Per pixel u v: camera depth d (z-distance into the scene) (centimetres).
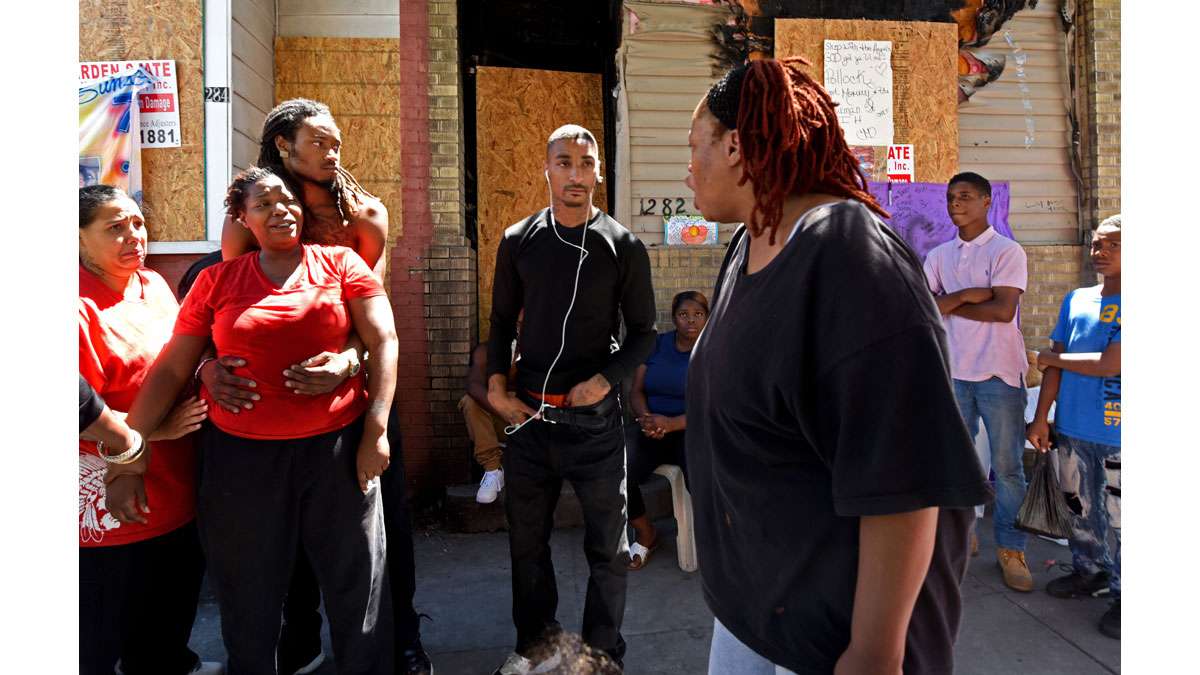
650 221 483
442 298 448
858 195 115
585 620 263
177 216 368
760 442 110
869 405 94
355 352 216
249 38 400
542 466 263
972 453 93
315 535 212
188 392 219
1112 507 309
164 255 370
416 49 448
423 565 381
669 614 325
